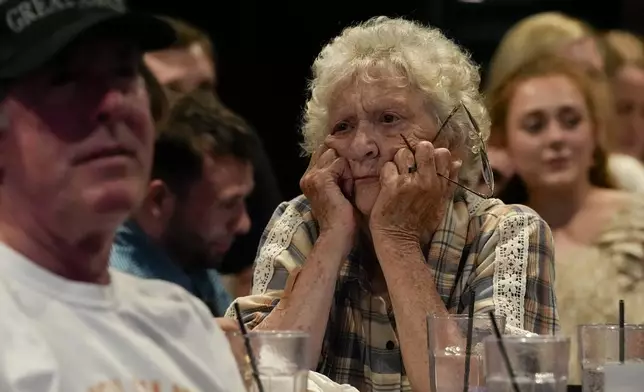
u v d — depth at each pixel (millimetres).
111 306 2061
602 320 4734
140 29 2025
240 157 4793
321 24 6676
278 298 3639
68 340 1943
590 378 2754
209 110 4738
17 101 1957
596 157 5027
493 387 2379
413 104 3600
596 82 5137
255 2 6625
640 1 7102
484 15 6828
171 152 4527
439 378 2730
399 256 3463
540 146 5000
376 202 3537
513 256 3527
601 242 4867
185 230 4578
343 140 3660
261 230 5074
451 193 3643
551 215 5008
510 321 3385
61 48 1918
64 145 1968
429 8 6762
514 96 5094
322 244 3545
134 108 2027
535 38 5199
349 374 3566
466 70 3773
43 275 1964
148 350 2072
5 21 1929
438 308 3363
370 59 3631
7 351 1864
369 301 3604
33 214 1993
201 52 5039
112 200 1982
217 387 2178
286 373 2303
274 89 6633
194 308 2270
